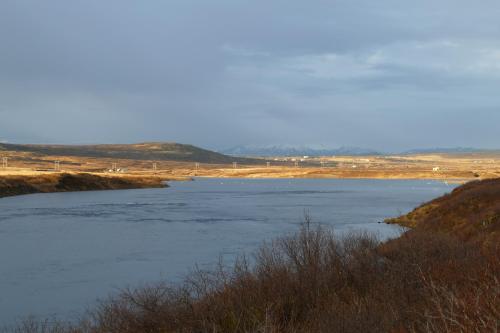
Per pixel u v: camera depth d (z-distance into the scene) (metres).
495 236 16.12
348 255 10.91
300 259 10.15
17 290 18.45
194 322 7.86
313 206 64.50
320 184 165.75
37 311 15.45
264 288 8.75
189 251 27.33
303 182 188.88
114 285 18.97
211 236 33.97
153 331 8.26
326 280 9.21
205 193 101.31
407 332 6.02
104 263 23.97
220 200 78.00
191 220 45.59
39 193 91.38
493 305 5.79
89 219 46.44
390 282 8.77
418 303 7.40
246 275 9.42
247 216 50.03
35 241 31.83
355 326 6.41
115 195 89.88
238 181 197.00
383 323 6.38
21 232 36.62
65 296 17.38
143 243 30.78
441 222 28.67
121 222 44.00
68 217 48.25
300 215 50.75
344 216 49.38
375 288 8.63
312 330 6.96
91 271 22.02
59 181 101.31
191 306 8.22
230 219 46.91
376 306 7.12
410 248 11.23
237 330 7.41
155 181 136.50
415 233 14.09
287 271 9.44
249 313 7.63
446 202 33.62
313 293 8.66
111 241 31.77
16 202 69.19
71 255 26.38
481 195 29.02
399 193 103.38
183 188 127.25
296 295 8.51
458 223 26.56
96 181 111.44
